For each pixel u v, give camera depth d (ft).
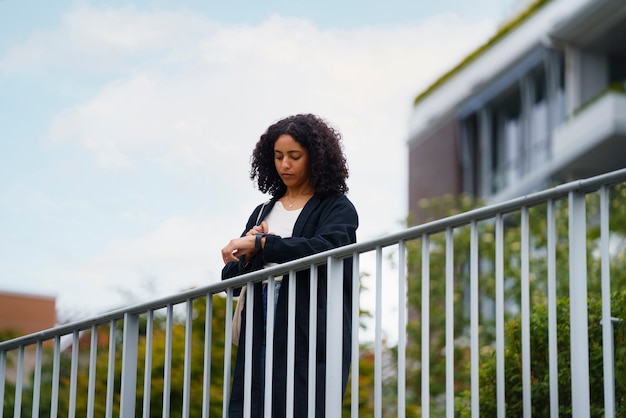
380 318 14.53
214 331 27.45
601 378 16.72
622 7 60.34
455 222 14.26
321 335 15.72
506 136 67.92
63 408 26.18
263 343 15.80
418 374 39.81
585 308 13.71
